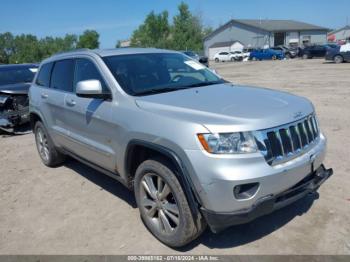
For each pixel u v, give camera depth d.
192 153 2.94
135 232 3.75
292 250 3.27
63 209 4.38
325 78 16.72
